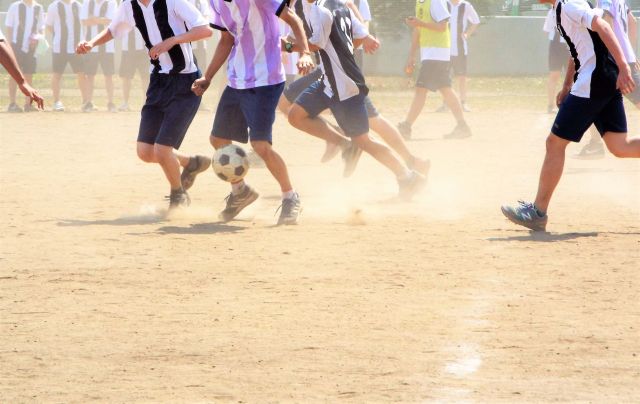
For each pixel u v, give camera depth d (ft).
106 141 182.91
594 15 90.79
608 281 76.02
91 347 60.18
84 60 246.68
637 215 106.52
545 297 71.31
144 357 58.23
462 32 255.70
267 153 99.50
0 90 312.91
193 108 105.40
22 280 77.05
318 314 67.21
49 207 112.68
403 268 80.69
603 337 61.57
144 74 253.65
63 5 245.04
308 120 118.83
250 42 98.78
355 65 114.01
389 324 64.64
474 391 52.06
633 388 52.49
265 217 106.32
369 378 54.24
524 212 95.71
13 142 179.63
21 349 59.82
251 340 61.41
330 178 137.28
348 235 94.99
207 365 56.70
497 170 145.69
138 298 71.67
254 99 99.04
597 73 92.53
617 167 148.66
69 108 256.93
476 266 81.35
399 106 273.13
